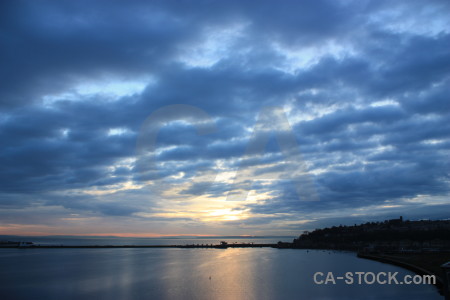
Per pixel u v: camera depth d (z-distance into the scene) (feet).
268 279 233.76
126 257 489.26
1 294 181.98
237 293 178.60
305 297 163.12
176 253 612.70
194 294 177.58
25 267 333.62
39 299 168.35
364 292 168.45
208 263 380.58
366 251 490.90
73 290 192.75
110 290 191.93
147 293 181.27
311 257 474.08
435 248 474.08
